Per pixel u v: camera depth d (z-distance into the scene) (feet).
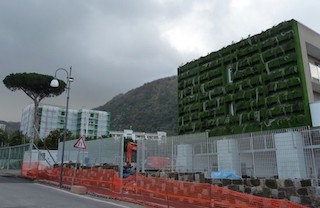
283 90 87.35
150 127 510.58
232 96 103.24
